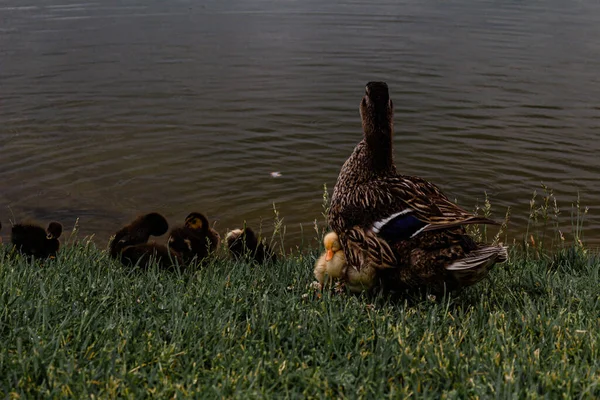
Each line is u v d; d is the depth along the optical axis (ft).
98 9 23.66
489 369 4.30
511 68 16.75
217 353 4.50
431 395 4.08
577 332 4.72
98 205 9.76
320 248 6.95
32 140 12.02
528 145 12.05
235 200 10.03
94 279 5.65
